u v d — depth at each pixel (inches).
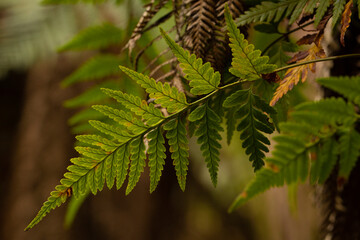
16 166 130.2
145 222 136.6
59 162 126.3
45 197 126.0
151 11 29.9
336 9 26.1
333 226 32.3
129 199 133.7
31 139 127.0
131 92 38.8
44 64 116.9
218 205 163.0
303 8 27.2
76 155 127.9
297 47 29.0
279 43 29.2
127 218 132.3
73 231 126.1
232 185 135.4
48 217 126.3
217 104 28.6
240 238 163.3
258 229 154.2
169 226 152.1
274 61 29.2
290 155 25.1
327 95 30.9
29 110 128.7
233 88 28.5
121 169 27.3
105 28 38.7
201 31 28.4
